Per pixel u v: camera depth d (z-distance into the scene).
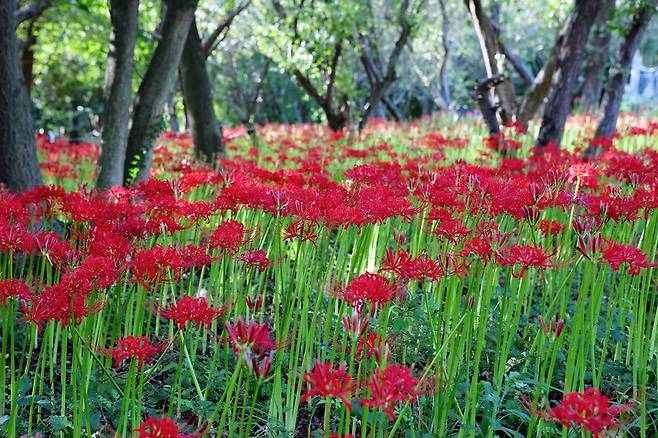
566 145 11.16
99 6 12.06
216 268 4.04
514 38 23.89
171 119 21.77
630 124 12.86
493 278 3.78
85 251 2.97
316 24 13.77
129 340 2.18
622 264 3.33
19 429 2.79
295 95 30.31
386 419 2.58
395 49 14.69
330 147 10.79
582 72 18.06
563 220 4.74
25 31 16.16
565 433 2.39
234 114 31.42
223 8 14.88
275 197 3.25
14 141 5.37
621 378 3.42
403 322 3.12
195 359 3.39
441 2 17.98
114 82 6.70
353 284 2.23
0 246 2.68
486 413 2.87
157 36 7.53
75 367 2.36
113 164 6.77
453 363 2.68
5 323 2.47
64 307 2.29
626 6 9.62
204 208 3.46
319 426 3.12
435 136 9.96
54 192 3.77
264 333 1.93
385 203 3.20
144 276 2.53
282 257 3.40
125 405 2.20
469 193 3.68
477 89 10.80
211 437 2.88
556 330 2.61
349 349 3.54
